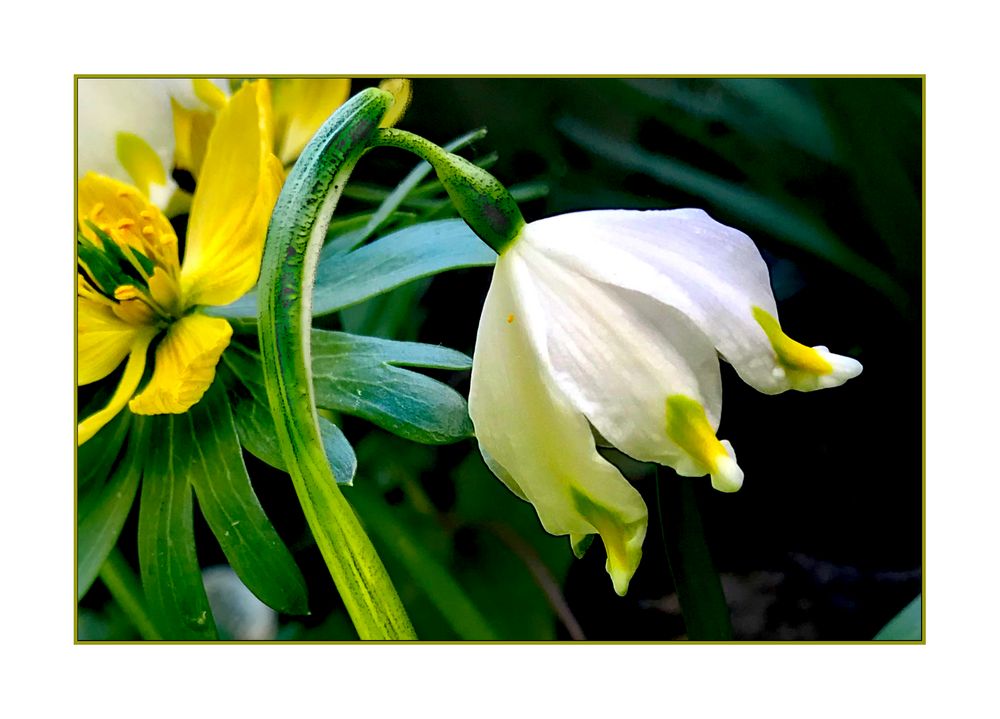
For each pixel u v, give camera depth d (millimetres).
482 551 179
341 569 137
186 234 167
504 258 136
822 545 179
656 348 134
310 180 135
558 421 134
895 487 180
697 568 155
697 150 187
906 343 182
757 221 182
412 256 158
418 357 153
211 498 155
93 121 165
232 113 161
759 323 135
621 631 176
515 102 184
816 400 181
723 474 132
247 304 164
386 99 135
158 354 161
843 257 181
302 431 136
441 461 180
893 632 162
